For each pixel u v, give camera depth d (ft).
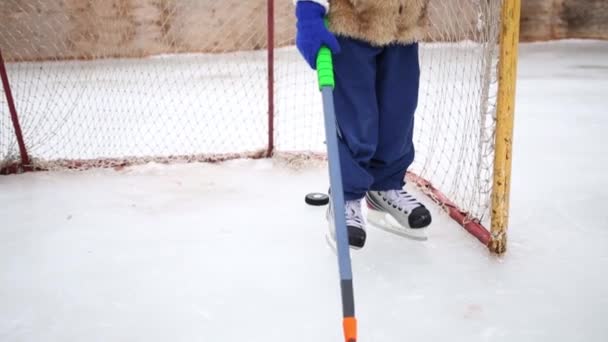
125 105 12.07
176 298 4.12
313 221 5.49
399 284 4.22
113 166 7.38
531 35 20.59
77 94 12.15
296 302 4.01
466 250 4.75
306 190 6.41
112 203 6.12
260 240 5.08
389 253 4.74
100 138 9.39
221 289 4.23
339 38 4.06
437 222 5.37
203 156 7.66
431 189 6.11
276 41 19.01
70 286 4.35
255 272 4.47
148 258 4.78
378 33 3.99
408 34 4.14
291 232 5.23
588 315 3.76
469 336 3.57
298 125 10.02
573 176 6.70
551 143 8.30
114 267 4.64
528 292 4.06
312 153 7.72
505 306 3.89
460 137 8.27
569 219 5.37
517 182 6.52
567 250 4.71
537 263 4.49
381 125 4.51
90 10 17.66
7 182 6.89
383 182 4.80
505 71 4.15
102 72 16.21
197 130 9.94
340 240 3.25
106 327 3.79
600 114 10.23
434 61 11.55
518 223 5.29
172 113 11.32
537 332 3.59
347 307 3.03
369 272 4.42
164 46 18.67
